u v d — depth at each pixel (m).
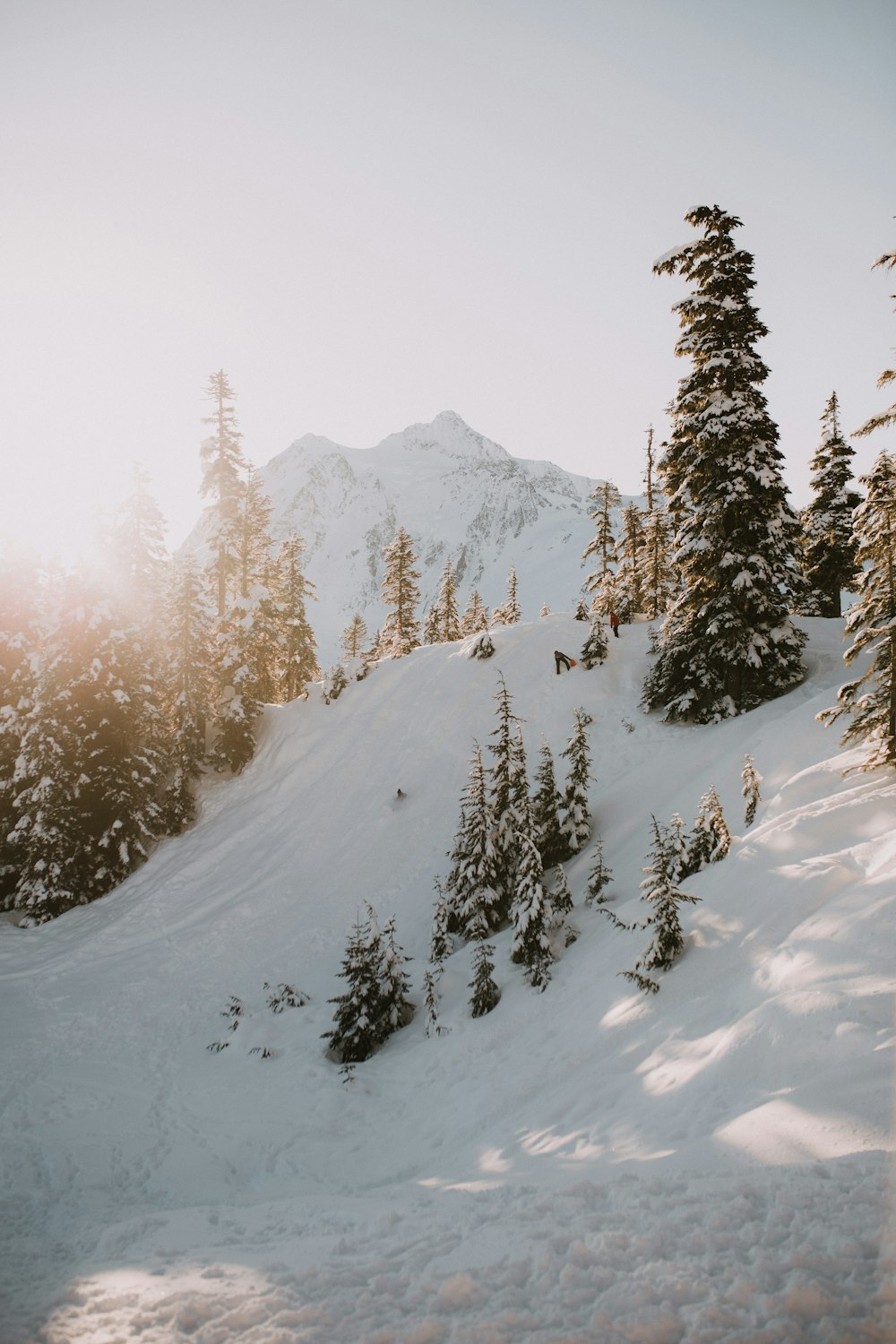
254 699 32.47
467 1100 10.80
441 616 60.47
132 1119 13.15
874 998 6.48
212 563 32.91
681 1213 4.69
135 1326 4.77
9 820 26.84
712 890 11.58
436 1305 4.36
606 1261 4.41
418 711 30.00
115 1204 10.34
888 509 12.79
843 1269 3.85
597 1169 6.29
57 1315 5.20
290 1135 11.93
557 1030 11.41
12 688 27.72
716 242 21.28
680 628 23.44
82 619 25.78
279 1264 5.53
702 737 21.88
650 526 40.59
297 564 43.38
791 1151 5.14
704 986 9.45
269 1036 15.97
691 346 21.69
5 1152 11.91
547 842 19.16
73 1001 19.02
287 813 27.09
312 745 30.30
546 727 26.47
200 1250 6.47
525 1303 4.19
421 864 22.53
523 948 14.29
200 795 29.52
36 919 24.08
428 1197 6.85
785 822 11.98
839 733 15.98
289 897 22.67
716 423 21.11
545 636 32.38
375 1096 12.59
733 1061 6.99
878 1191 4.35
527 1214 5.35
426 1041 13.66
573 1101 8.80
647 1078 8.16
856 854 10.00
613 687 27.64
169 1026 17.50
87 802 25.69
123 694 25.42
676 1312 3.84
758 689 22.31
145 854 26.69
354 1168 10.40
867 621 13.15
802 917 9.22
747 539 21.89
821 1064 6.08
